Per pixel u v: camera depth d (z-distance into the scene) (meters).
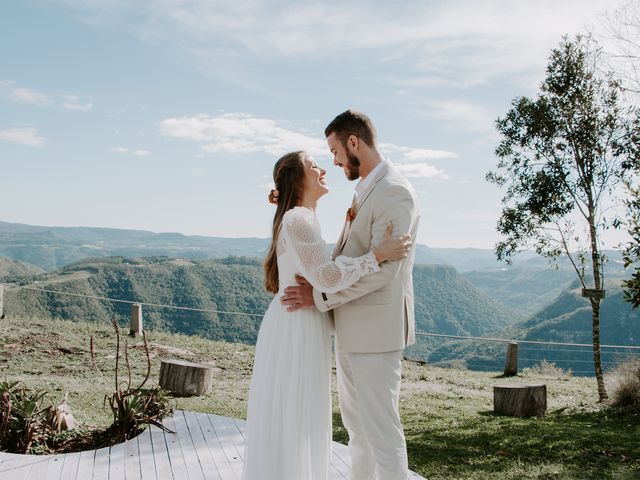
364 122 2.90
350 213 2.98
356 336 2.77
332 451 4.04
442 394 8.71
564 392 9.61
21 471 3.53
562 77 8.55
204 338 12.42
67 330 11.00
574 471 4.66
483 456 5.11
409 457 5.02
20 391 4.55
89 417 5.32
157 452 3.93
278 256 2.92
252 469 2.79
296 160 2.97
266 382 2.83
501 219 9.18
